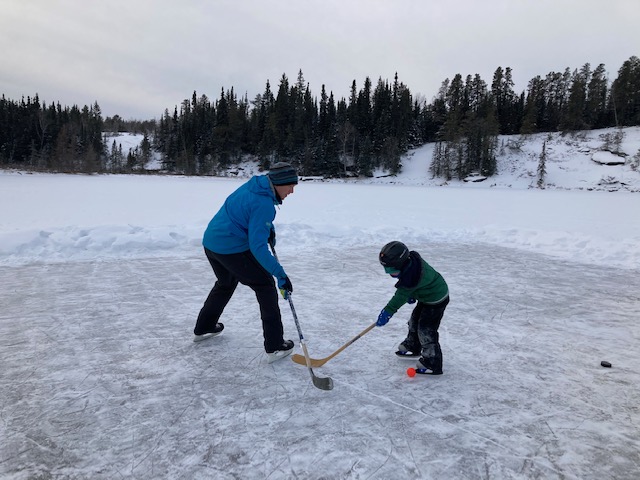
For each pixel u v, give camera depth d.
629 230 11.90
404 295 2.88
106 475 2.00
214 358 3.31
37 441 2.24
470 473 2.07
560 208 19.73
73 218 11.81
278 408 2.62
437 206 19.75
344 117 73.50
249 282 3.17
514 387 2.96
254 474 2.03
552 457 2.21
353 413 2.58
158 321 4.08
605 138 61.91
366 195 26.97
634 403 2.78
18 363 3.14
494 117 66.00
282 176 3.02
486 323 4.30
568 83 83.00
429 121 78.06
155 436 2.31
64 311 4.28
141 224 10.73
